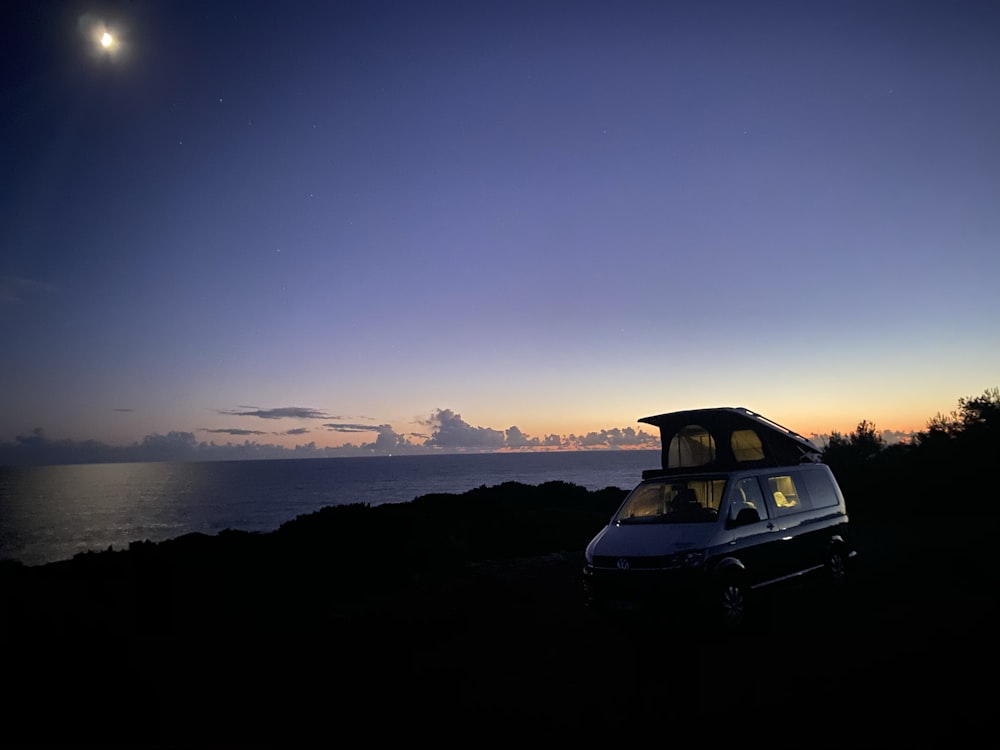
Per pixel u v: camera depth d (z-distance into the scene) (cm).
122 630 849
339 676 687
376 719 566
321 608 1052
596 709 553
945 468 1850
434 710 577
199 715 585
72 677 678
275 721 568
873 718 486
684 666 656
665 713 531
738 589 765
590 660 703
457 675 672
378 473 19988
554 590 1090
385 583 1305
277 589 1227
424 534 1720
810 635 733
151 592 1132
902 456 2059
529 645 775
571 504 2695
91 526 6988
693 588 718
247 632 872
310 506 8900
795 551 866
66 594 1073
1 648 755
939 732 453
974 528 1416
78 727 558
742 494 840
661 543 763
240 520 7356
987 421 1903
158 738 533
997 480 1755
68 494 13550
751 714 512
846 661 624
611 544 802
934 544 1255
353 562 1451
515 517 2077
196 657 756
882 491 1953
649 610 726
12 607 917
